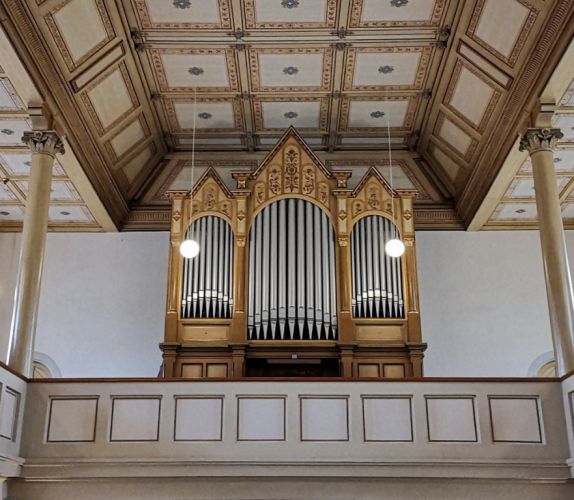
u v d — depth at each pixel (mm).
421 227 13453
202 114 12688
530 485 8320
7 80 9672
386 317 11070
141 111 12109
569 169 12086
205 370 10797
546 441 8398
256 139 13461
